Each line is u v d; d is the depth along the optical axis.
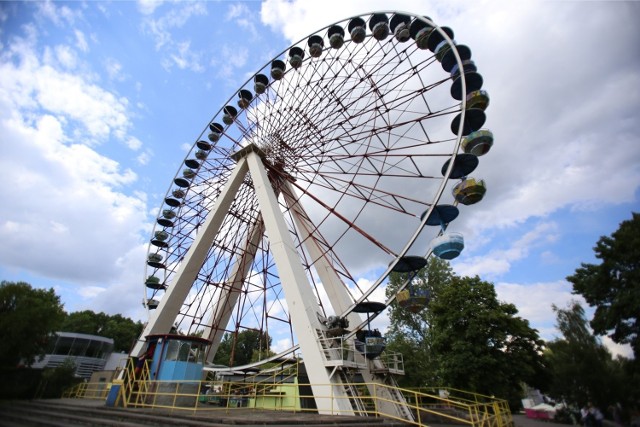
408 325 37.44
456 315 22.77
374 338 16.48
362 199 19.84
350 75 22.02
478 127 18.14
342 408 12.75
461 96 17.50
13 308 24.36
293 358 21.53
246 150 23.36
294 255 17.66
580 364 30.47
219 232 23.33
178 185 30.38
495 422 14.02
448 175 16.03
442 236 15.51
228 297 24.73
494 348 21.59
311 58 24.30
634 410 27.02
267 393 20.80
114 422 11.42
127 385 15.59
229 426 9.12
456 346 21.77
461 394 21.89
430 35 19.78
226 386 20.38
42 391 22.62
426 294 16.73
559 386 30.31
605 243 21.83
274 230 18.16
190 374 15.84
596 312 21.91
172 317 20.66
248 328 24.14
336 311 19.66
